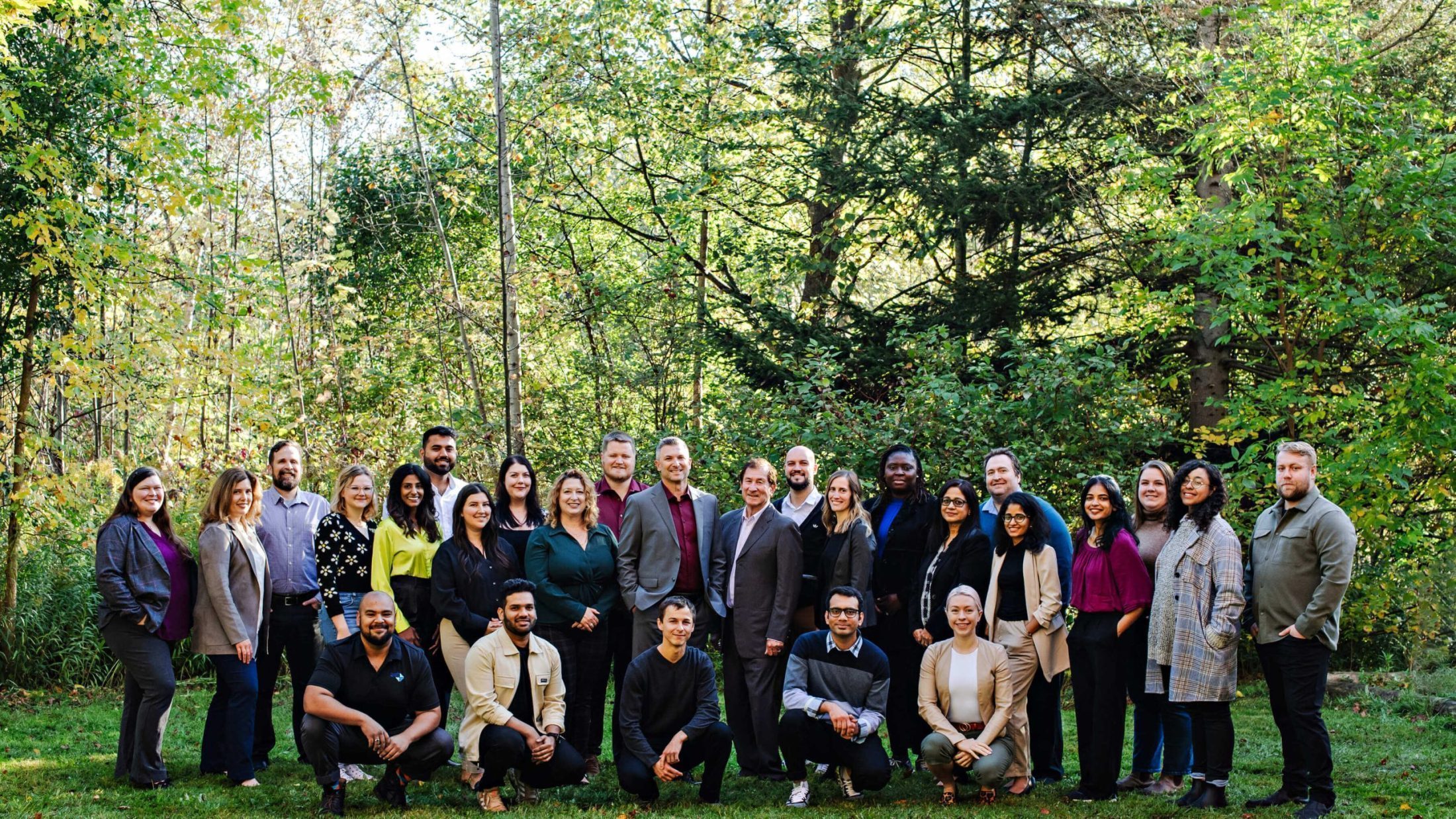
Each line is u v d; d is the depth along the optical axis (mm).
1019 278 12055
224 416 13789
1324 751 5371
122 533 5957
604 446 6773
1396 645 10516
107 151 10680
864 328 12453
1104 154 12203
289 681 9797
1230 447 10469
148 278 10711
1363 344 10336
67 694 9211
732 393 11844
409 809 5547
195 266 11852
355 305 14758
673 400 15016
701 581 6340
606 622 6277
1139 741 6066
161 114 11445
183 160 11062
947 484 6188
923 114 12414
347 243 16938
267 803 5625
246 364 10977
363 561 6199
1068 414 9711
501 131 11742
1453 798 5586
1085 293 12383
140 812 5453
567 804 5652
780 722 5762
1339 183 9828
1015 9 12508
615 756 6078
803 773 5734
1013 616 5965
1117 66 11930
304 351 14695
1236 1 11125
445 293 15164
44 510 9992
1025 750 5824
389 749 5418
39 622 9469
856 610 5738
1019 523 5926
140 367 11078
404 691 5598
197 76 10336
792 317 12648
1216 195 10977
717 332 12922
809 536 6480
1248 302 9430
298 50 12742
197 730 7805
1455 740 7148
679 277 14852
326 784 5398
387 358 16094
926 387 10086
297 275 13156
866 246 14359
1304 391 9578
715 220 15773
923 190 12039
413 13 12547
